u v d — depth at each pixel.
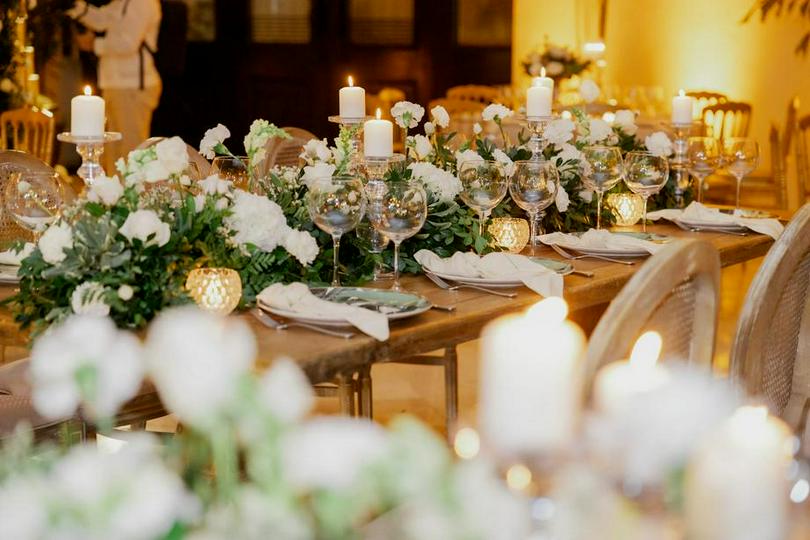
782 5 8.97
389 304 2.15
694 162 3.90
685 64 9.55
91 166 2.74
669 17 9.62
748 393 1.99
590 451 0.85
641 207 3.56
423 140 3.17
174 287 2.06
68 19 7.00
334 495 0.75
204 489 0.82
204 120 10.11
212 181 2.27
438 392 4.16
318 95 9.88
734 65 9.27
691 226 3.46
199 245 2.19
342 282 2.50
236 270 2.25
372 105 8.51
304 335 1.98
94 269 2.04
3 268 2.48
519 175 2.94
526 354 0.84
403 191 2.40
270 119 10.02
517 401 0.84
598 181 3.27
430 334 2.07
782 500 0.84
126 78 7.68
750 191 8.55
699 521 0.84
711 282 1.58
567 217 3.37
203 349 0.79
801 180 6.57
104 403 0.86
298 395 0.78
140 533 0.74
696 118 8.98
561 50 9.14
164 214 2.18
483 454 0.85
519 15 10.03
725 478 0.83
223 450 0.82
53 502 0.74
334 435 0.75
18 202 2.51
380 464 0.75
